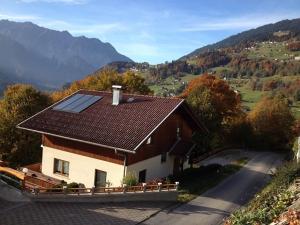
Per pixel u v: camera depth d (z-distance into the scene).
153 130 27.73
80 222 19.53
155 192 24.98
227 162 45.06
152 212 22.59
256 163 45.59
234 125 63.47
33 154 44.12
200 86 55.03
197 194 27.52
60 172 31.02
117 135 28.02
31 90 48.50
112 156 27.84
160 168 31.58
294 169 25.08
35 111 46.31
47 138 31.36
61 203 22.08
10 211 19.53
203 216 22.84
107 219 20.53
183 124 34.53
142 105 31.50
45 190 23.34
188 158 35.72
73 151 29.86
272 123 64.62
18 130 44.09
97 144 27.50
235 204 26.00
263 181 34.06
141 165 28.81
